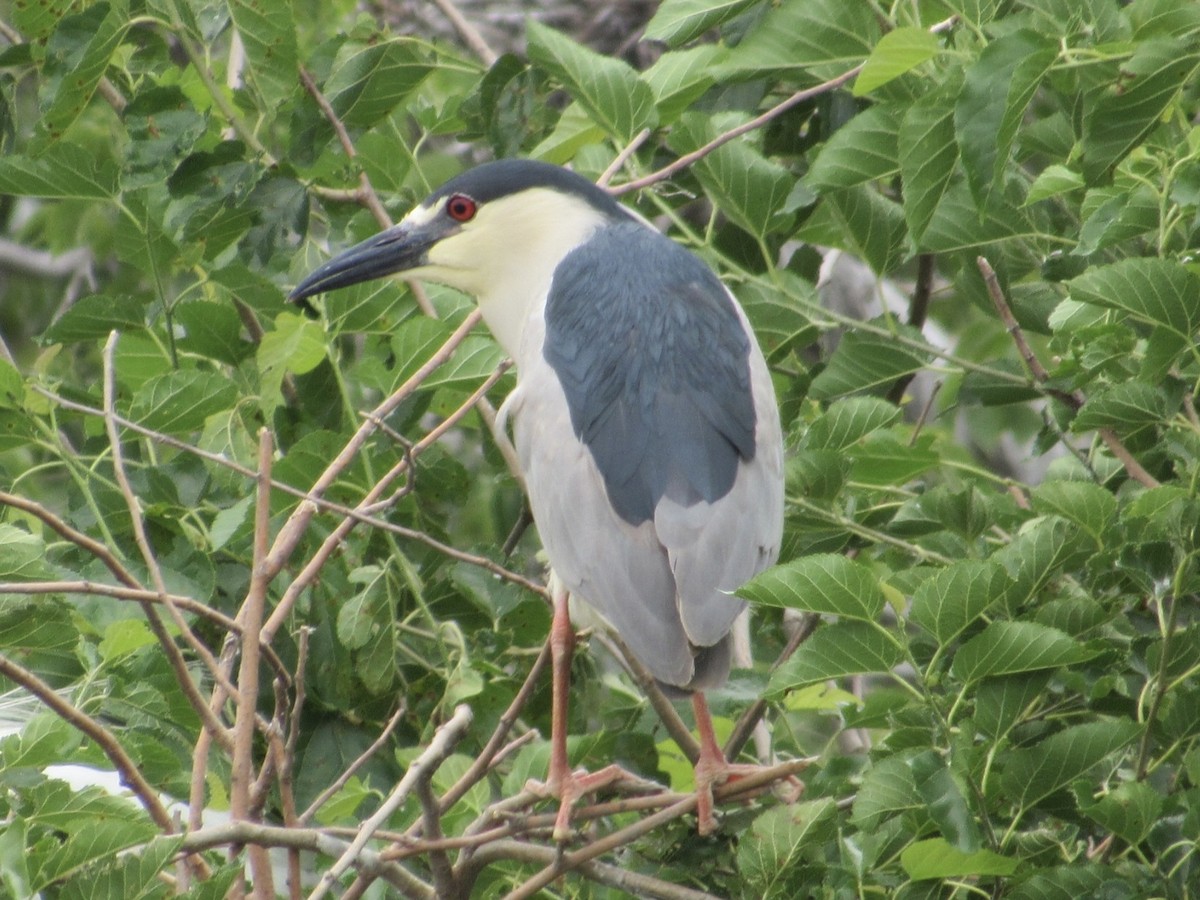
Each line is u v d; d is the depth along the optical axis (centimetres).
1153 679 646
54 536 891
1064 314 771
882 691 650
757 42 842
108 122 1191
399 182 977
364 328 891
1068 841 636
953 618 614
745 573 715
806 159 1002
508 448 813
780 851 613
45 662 752
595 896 727
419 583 816
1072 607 651
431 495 873
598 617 759
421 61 939
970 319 1478
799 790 700
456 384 848
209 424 835
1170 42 690
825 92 952
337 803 710
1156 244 801
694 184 1016
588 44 1375
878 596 607
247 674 609
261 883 587
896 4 837
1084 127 721
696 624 697
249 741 609
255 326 957
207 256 910
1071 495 670
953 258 1039
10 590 574
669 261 805
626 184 926
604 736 805
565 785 716
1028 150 873
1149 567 643
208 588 788
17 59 927
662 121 937
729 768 700
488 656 817
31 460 1062
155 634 641
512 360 841
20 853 536
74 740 651
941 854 590
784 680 625
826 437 814
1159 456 771
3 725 720
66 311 868
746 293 887
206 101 962
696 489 722
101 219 1314
